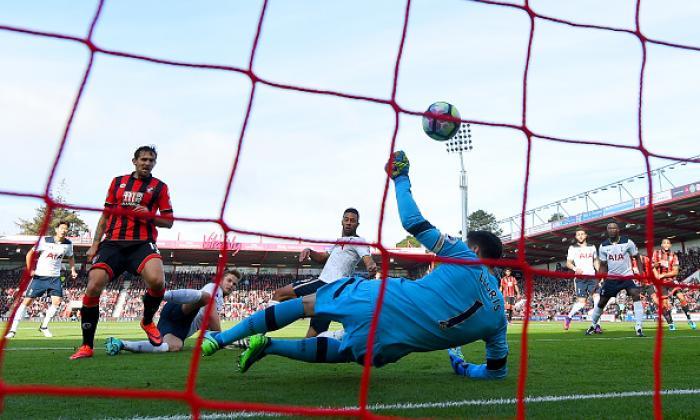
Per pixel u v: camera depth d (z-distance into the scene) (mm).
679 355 5543
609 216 30203
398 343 3074
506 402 2924
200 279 37312
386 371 4262
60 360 4879
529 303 2533
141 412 2613
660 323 2631
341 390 3273
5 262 34688
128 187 4871
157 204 5031
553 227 34188
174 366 4422
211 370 4223
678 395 3219
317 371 4219
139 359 4965
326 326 5391
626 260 9289
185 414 2584
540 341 7727
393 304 3076
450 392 3244
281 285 38094
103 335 9891
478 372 3848
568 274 2736
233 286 6590
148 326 5105
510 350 6195
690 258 33906
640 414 2650
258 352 3309
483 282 3164
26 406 2721
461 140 21703
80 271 34375
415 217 3148
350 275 5859
